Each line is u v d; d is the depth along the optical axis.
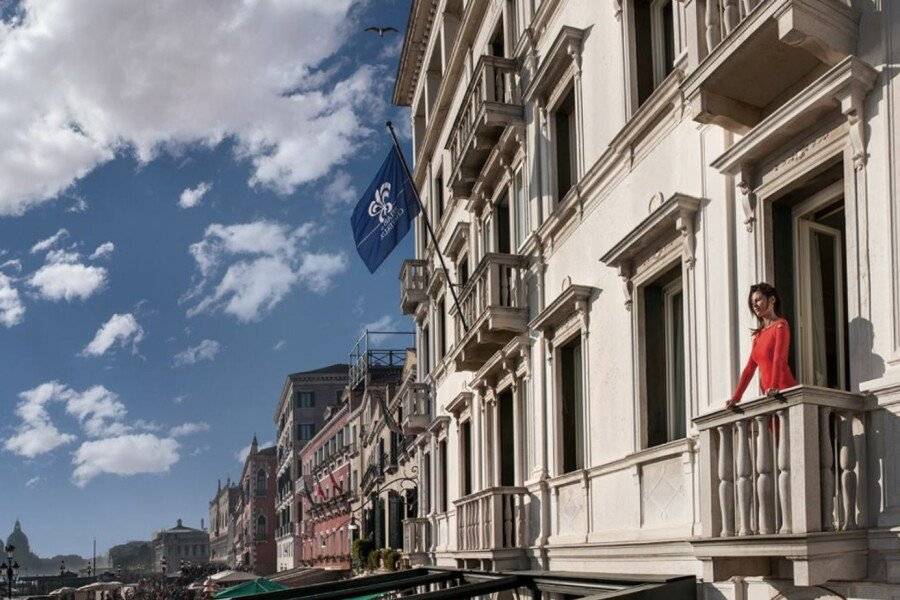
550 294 15.82
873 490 7.35
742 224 9.48
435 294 28.09
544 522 15.48
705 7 9.49
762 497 7.51
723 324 9.76
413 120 32.56
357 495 50.47
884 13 7.64
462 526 19.03
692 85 9.09
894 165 7.42
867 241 7.64
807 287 8.91
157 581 119.12
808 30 7.69
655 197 11.62
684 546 10.37
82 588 81.00
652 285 12.09
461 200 23.88
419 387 29.34
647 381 11.91
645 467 11.62
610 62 13.28
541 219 16.28
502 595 17.20
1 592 133.38
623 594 8.73
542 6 16.31
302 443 89.38
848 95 7.74
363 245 22.11
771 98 9.12
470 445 23.00
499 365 18.36
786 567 8.26
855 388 7.67
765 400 7.47
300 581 56.44
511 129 17.30
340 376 91.38
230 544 152.12
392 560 34.12
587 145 14.06
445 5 26.41
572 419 15.19
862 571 7.25
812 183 8.68
